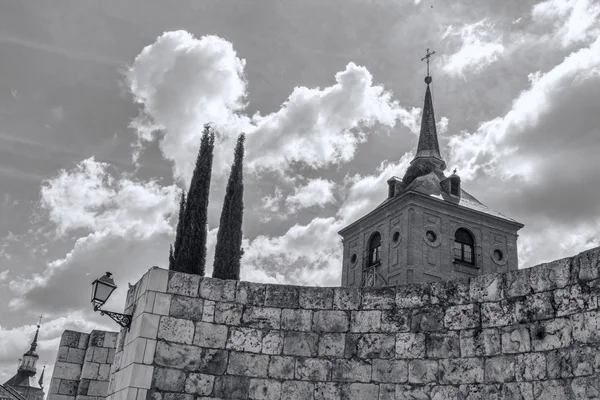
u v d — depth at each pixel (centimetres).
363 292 1074
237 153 3102
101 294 1155
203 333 1053
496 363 940
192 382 1024
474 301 993
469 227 5256
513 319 943
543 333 903
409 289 1055
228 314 1070
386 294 1063
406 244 4922
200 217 2834
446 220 5162
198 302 1070
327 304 1075
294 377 1037
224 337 1055
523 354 916
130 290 1173
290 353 1051
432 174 5725
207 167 2947
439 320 1013
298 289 1088
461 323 993
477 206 5519
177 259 2753
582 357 850
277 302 1080
